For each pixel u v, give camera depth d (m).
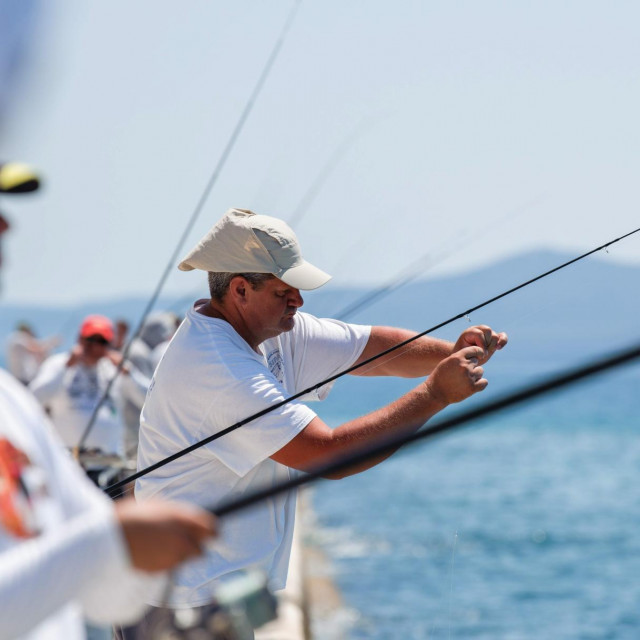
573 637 41.22
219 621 6.13
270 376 11.16
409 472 99.75
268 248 11.14
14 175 5.45
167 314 28.42
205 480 11.21
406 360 12.54
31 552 4.86
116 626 10.30
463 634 40.97
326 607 37.56
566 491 87.25
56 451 5.83
